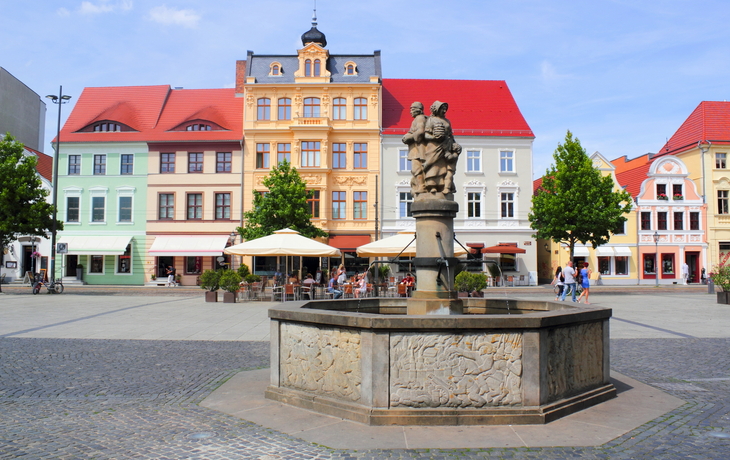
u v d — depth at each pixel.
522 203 42.78
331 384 6.58
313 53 42.66
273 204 34.81
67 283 41.78
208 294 25.00
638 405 6.97
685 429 6.02
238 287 24.67
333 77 43.09
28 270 42.56
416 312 8.14
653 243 44.56
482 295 23.48
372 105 42.44
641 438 5.71
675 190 45.25
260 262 41.59
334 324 6.45
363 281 24.73
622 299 26.97
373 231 41.94
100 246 41.62
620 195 33.94
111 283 42.28
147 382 8.38
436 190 8.60
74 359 10.31
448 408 6.04
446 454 5.23
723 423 6.26
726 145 45.62
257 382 8.28
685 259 44.97
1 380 8.50
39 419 6.44
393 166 42.44
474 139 42.84
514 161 43.03
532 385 6.13
